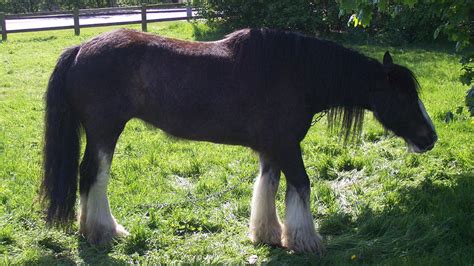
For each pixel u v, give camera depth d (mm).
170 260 4219
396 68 4367
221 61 4250
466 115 7547
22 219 4801
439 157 6055
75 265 4148
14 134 7285
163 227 4691
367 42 14742
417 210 4883
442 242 4316
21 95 9656
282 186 5531
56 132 4309
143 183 5672
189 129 4344
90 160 4383
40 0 28438
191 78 4215
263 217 4562
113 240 4449
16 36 17156
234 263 4145
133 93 4281
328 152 6508
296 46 4254
